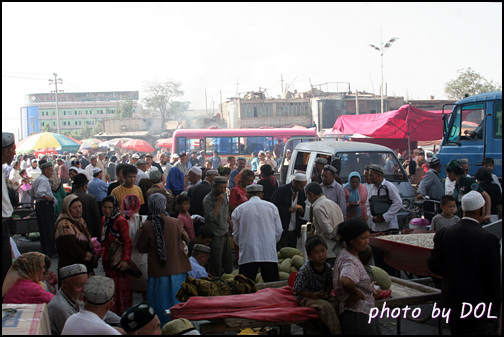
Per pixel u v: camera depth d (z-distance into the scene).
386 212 8.48
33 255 5.69
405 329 6.54
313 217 7.05
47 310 4.96
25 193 15.79
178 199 8.60
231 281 6.19
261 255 7.17
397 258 6.93
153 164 17.64
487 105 12.09
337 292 5.00
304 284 5.30
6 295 5.48
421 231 8.19
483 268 4.86
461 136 12.90
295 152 14.81
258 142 30.11
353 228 4.93
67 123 130.00
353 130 21.16
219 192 8.49
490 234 4.89
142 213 9.21
